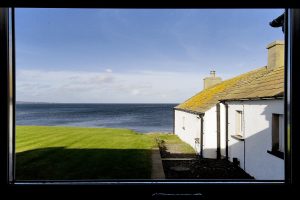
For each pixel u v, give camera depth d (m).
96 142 17.02
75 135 20.72
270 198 1.52
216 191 1.53
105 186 1.53
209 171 10.07
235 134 11.16
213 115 13.27
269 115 8.12
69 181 1.56
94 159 11.29
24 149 12.90
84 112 80.75
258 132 8.93
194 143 15.58
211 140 13.22
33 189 1.51
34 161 10.76
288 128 1.54
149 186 1.54
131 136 20.70
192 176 9.35
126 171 9.45
